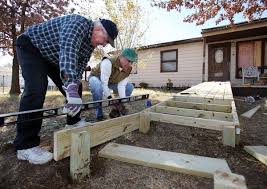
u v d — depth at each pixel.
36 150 2.12
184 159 2.11
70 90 1.87
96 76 3.45
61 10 9.88
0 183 1.95
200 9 6.45
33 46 2.11
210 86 7.53
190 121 2.67
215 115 3.01
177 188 1.78
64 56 1.88
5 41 9.54
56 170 1.99
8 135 2.88
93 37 2.20
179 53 12.27
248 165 2.13
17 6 9.07
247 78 9.69
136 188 1.81
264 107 5.35
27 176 1.96
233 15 6.37
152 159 2.09
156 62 13.10
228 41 10.77
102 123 2.25
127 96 3.71
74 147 1.84
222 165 1.99
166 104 3.87
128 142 2.62
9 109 4.61
